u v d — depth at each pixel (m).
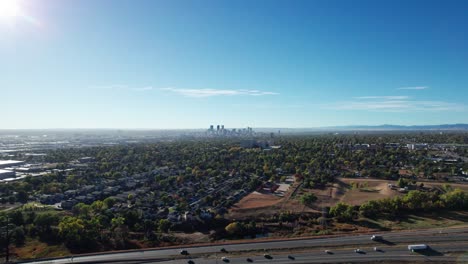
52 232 122.19
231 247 101.69
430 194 155.12
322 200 171.12
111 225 129.38
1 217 127.75
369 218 139.12
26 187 198.88
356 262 88.31
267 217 145.25
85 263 92.69
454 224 126.62
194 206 163.25
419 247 95.31
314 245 101.25
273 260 90.69
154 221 137.88
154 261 92.56
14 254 107.75
